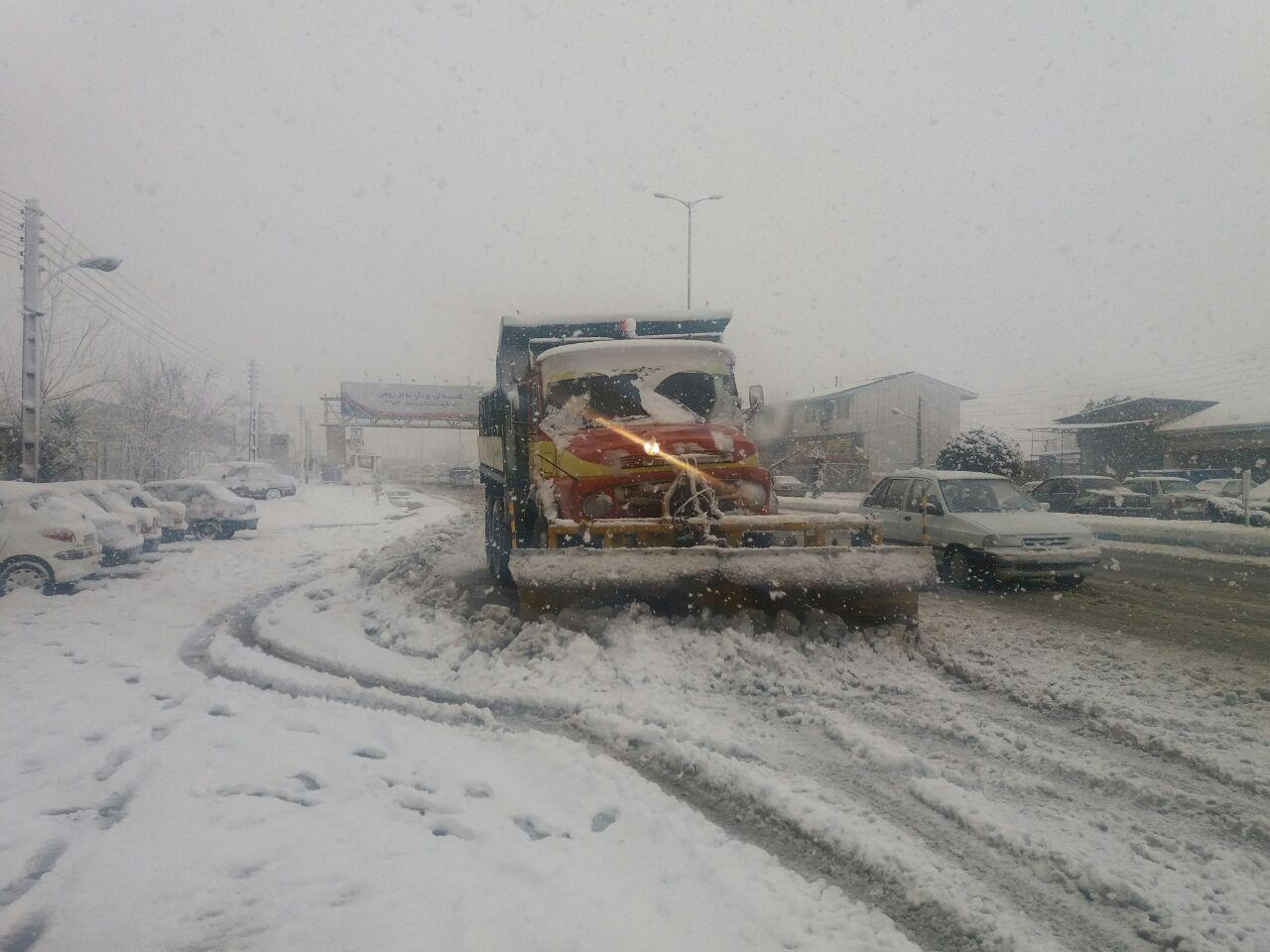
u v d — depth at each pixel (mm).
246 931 2770
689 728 4926
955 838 3598
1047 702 5477
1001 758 4535
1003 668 6277
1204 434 39531
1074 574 10531
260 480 36812
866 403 46562
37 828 3666
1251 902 3047
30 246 18969
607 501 7723
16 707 5645
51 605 10328
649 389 8961
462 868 3227
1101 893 3139
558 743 4695
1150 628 8055
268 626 8664
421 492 53094
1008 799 3980
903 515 12133
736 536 7438
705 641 6508
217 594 11438
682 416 8750
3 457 25656
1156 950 2787
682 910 2943
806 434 52031
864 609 7051
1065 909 3037
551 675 6035
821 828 3633
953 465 30750
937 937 2879
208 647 7867
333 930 2770
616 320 10836
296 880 3117
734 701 5508
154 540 16922
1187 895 3094
